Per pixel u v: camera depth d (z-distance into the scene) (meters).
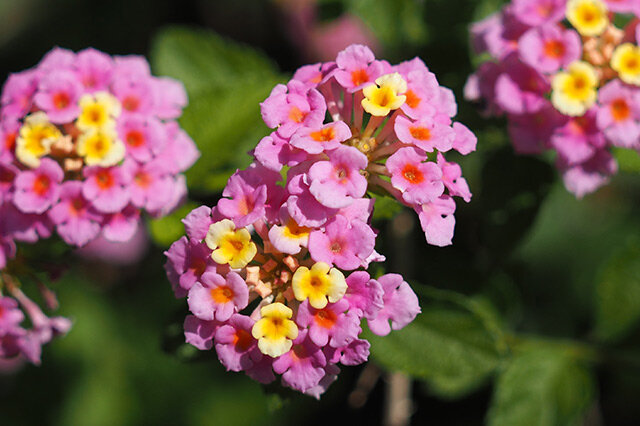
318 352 0.24
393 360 0.27
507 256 0.29
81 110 0.26
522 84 0.28
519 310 0.30
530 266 0.33
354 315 0.24
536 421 0.29
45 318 0.28
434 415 0.32
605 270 0.30
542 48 0.27
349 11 0.30
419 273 0.30
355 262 0.24
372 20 0.30
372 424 0.35
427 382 0.30
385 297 0.25
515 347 0.29
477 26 0.29
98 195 0.26
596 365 0.30
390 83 0.25
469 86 0.28
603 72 0.27
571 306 0.34
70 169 0.26
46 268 0.28
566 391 0.29
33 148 0.26
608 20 0.27
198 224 0.25
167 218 0.27
